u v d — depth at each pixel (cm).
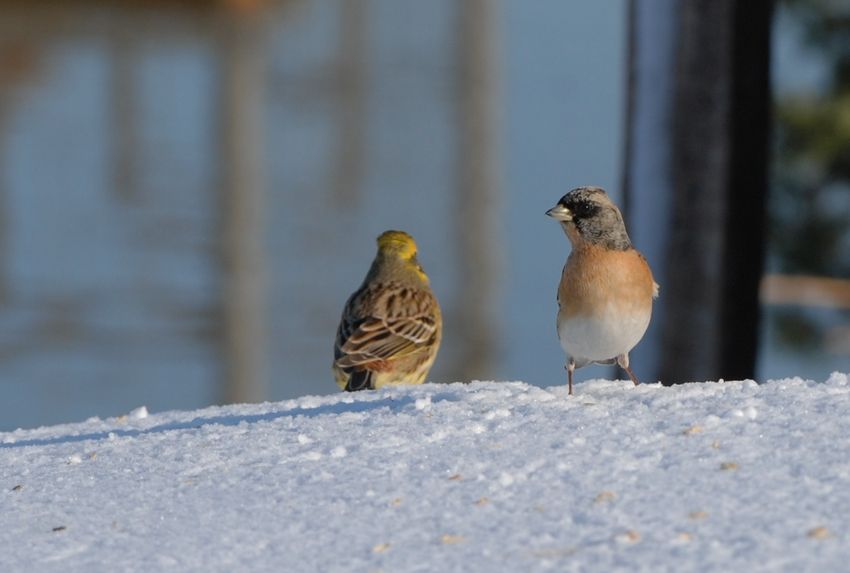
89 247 2203
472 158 2448
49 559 486
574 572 427
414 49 2911
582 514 477
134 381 1805
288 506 520
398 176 2434
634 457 536
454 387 738
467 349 1967
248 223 2303
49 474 607
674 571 419
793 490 481
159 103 2883
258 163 2550
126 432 715
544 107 2539
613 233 710
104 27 3609
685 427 571
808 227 1777
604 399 654
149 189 2444
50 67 3198
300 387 1869
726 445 541
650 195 1066
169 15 3709
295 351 1941
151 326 1927
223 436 645
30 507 554
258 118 2783
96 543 501
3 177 2472
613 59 2641
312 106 2806
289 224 2300
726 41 1039
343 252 2197
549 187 2317
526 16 2817
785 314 1788
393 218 2309
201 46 3409
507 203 2344
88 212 2361
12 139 2706
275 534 491
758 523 452
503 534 466
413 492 520
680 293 1063
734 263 1061
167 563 472
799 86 1753
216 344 1939
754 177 1060
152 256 2155
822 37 1731
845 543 430
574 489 504
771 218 1775
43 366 1823
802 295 1783
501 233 2259
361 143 2589
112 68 3178
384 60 2945
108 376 1811
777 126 1750
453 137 2525
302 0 3453
